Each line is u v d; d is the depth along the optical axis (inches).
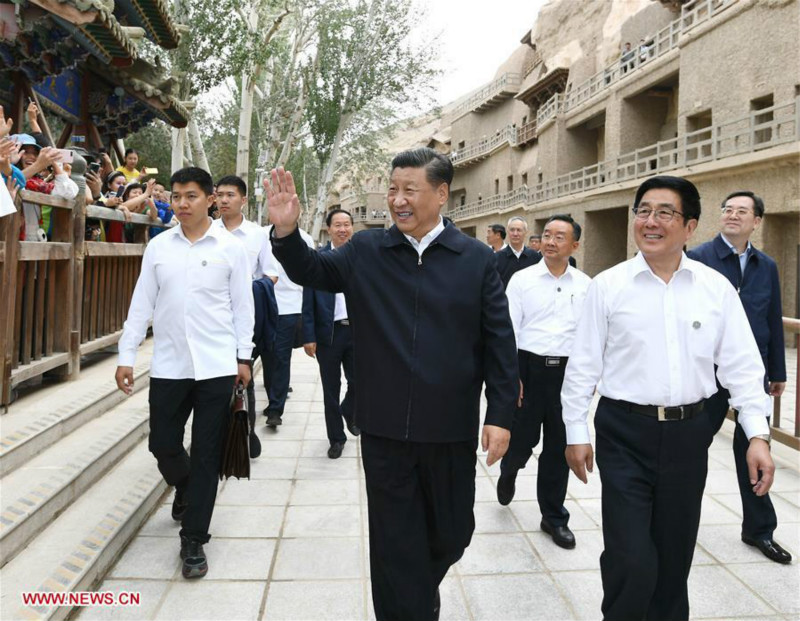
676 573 87.2
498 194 1521.9
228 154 975.0
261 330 184.4
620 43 1013.8
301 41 739.4
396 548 84.8
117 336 218.1
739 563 125.3
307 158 1249.4
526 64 1535.4
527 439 140.2
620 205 812.6
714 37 664.4
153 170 336.2
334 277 89.4
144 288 121.6
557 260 139.4
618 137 923.4
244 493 159.2
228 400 120.9
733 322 88.1
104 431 156.3
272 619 102.1
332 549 128.0
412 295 85.1
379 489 86.0
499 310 86.0
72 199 174.4
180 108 340.8
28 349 157.2
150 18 319.0
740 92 620.7
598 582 117.0
